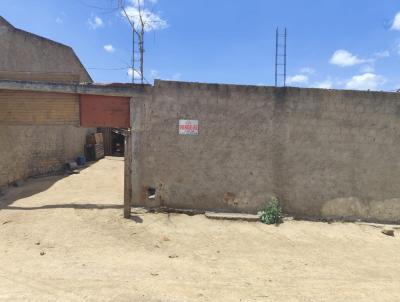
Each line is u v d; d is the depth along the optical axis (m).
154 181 10.66
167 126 10.62
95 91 10.38
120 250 8.16
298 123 10.88
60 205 10.82
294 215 10.96
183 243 8.80
